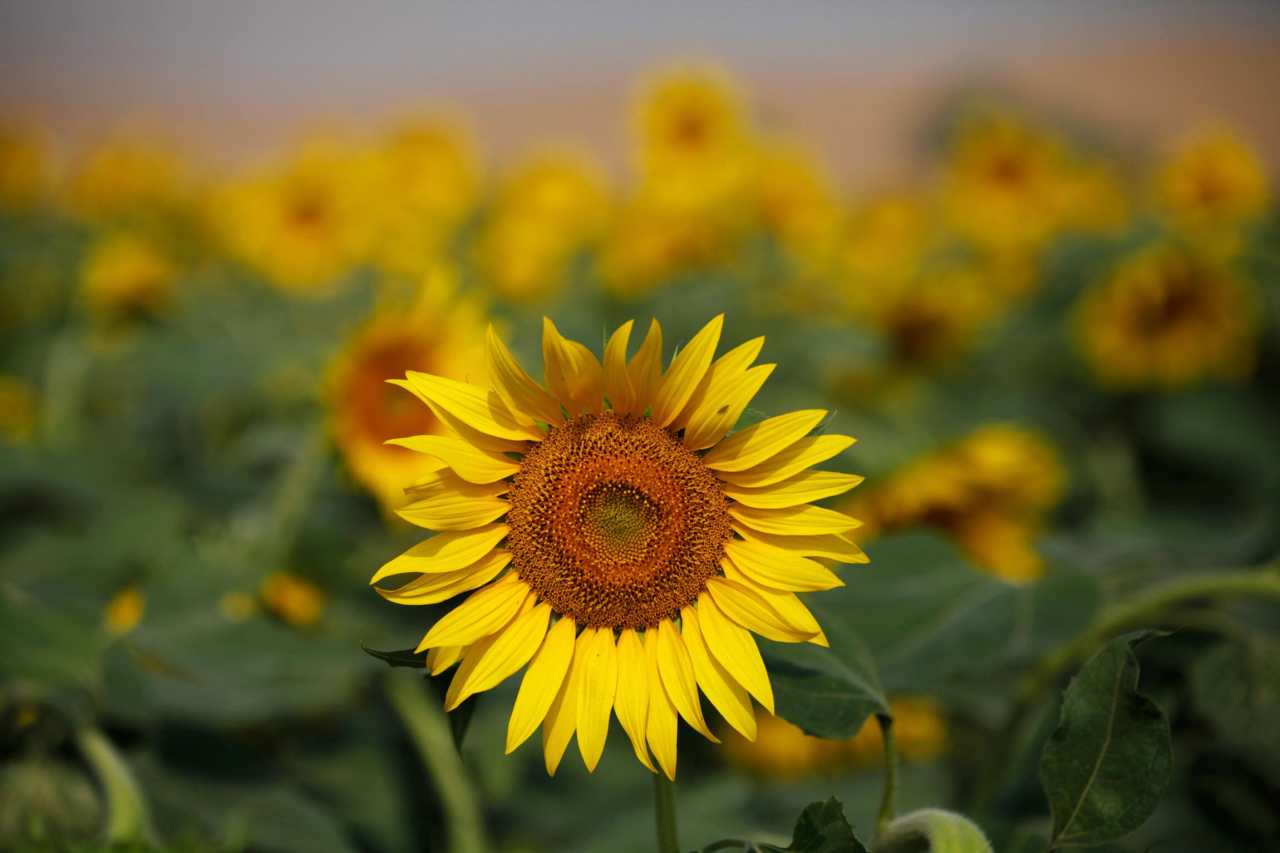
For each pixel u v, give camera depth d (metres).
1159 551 1.45
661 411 1.03
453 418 1.02
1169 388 2.95
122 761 1.26
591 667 1.02
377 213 2.91
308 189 2.80
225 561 1.42
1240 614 1.37
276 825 1.32
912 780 1.71
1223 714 1.26
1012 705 1.28
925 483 1.68
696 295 2.74
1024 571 1.71
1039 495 1.74
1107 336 2.97
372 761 1.56
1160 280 2.91
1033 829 1.18
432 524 1.02
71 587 1.36
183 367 2.27
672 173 2.87
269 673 1.33
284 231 2.79
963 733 1.89
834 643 1.06
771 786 1.78
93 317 2.77
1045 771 0.99
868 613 1.24
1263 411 2.86
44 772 1.28
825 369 2.66
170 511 1.66
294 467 1.69
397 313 1.55
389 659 1.00
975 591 1.25
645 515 1.03
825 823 0.95
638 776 1.68
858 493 1.70
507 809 1.59
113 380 2.82
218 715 1.37
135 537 1.62
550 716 1.01
